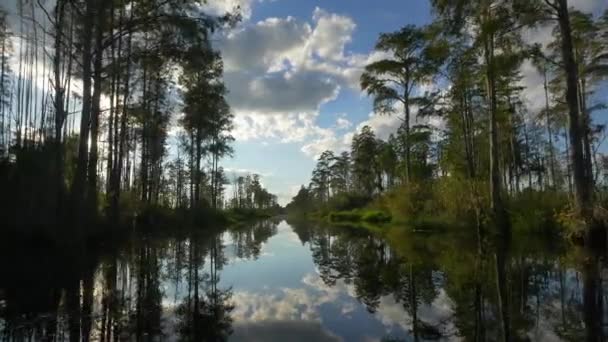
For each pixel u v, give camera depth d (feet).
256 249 53.78
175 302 21.54
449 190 55.01
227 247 55.36
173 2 44.27
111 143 61.21
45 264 31.89
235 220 139.74
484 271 27.81
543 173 93.40
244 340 14.73
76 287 23.50
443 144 72.08
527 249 36.78
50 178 42.11
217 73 89.25
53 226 39.96
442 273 28.22
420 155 88.63
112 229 50.06
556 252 34.35
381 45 67.41
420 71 65.16
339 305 20.79
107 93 61.93
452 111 59.41
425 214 63.72
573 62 37.04
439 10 43.93
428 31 51.21
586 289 21.42
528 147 93.86
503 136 71.67
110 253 40.70
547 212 45.91
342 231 83.82
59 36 44.11
